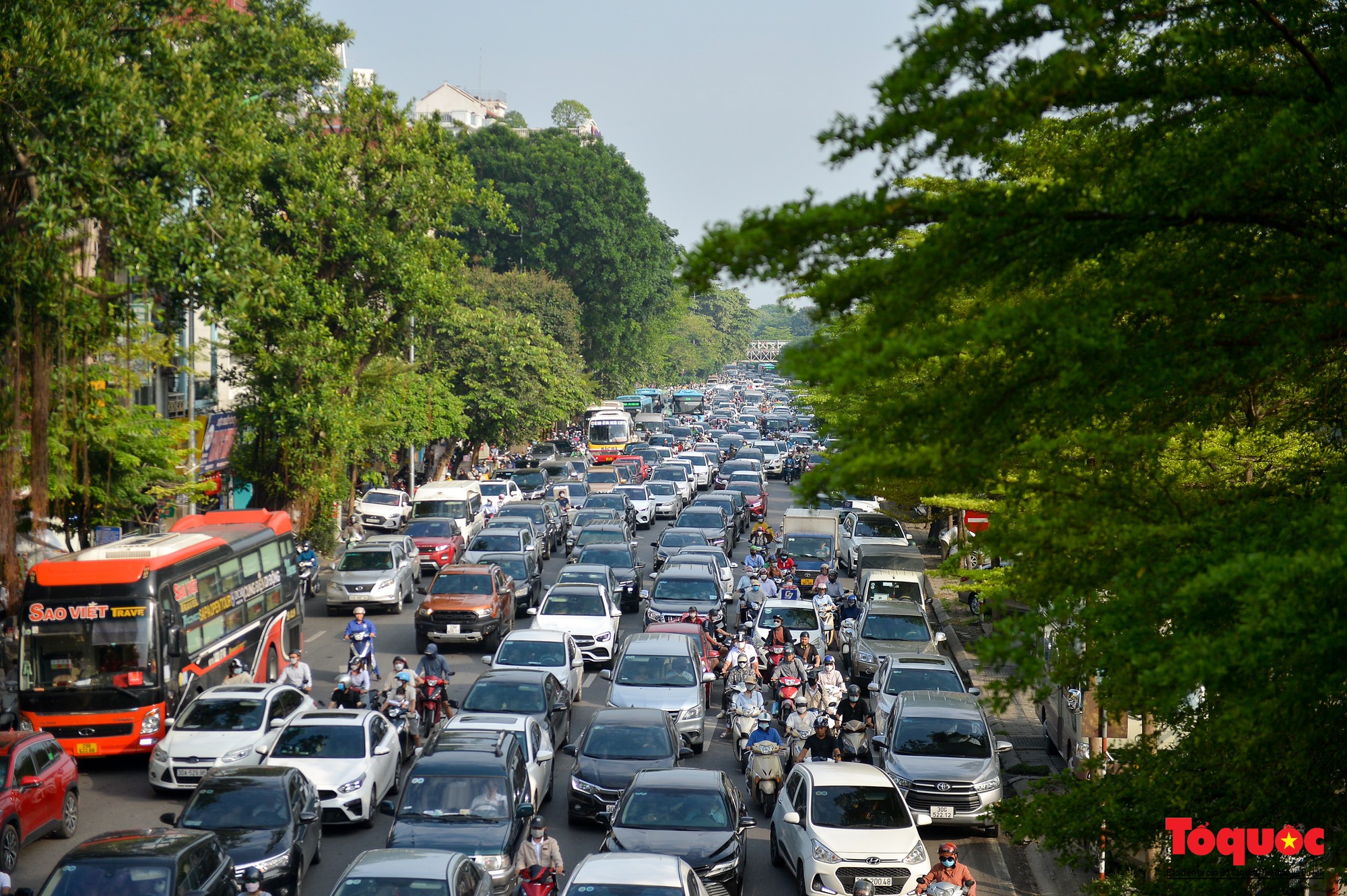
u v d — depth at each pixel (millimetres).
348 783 42062
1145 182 14625
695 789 37375
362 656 54938
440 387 131250
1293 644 12836
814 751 46688
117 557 49562
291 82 86812
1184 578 14328
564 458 178000
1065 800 20125
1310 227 15539
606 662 67125
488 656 57438
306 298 83938
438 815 36750
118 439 61062
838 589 83438
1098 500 16266
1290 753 16547
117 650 48531
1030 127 15906
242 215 57281
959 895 32781
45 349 52062
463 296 156125
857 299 15172
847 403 48562
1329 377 18484
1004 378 15141
